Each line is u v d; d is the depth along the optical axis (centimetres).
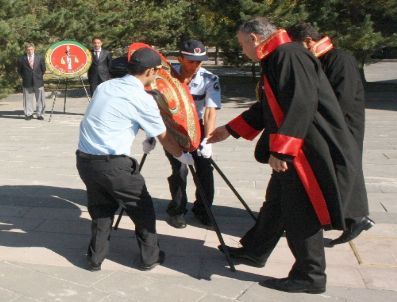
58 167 780
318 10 1616
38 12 1970
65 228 511
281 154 333
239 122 440
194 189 653
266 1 1606
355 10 1661
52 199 606
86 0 2106
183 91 439
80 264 428
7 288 384
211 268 424
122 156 395
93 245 414
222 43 1728
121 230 505
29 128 1191
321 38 437
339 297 377
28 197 613
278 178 382
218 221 537
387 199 618
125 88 391
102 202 414
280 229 416
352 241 482
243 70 2505
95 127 391
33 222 527
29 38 1792
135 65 393
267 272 419
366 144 977
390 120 1292
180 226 516
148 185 676
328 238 488
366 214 445
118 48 2281
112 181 394
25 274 407
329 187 351
